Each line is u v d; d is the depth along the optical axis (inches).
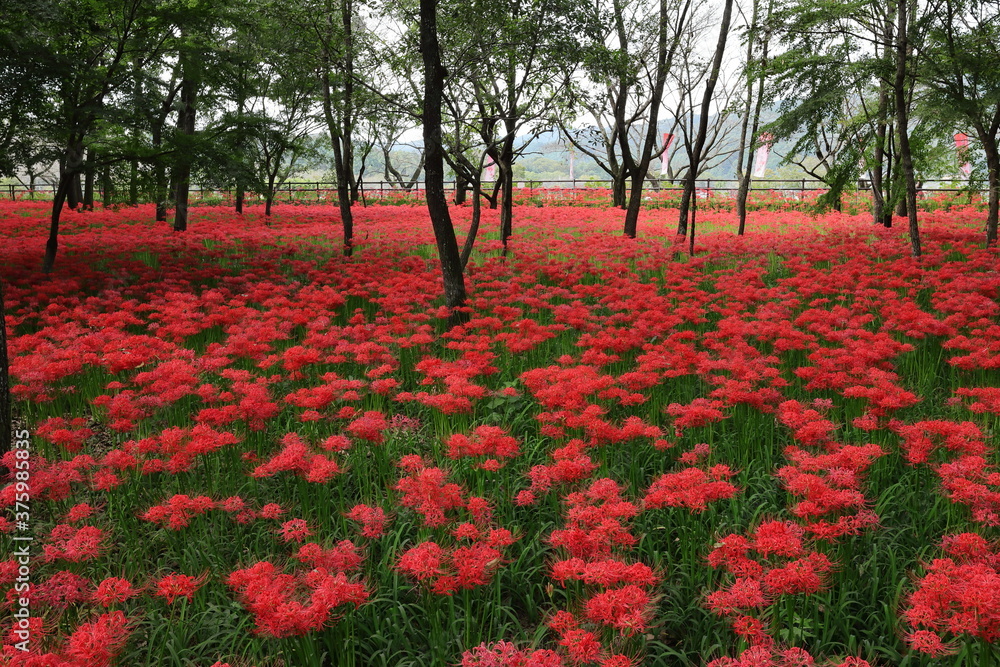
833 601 164.6
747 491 217.8
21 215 1091.9
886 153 879.1
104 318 352.8
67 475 188.9
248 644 157.2
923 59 647.1
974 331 297.1
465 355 293.4
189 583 143.5
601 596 128.6
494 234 933.2
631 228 888.3
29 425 261.3
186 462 196.2
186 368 269.0
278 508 180.1
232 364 326.0
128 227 973.8
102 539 174.4
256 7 538.0
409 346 312.5
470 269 600.4
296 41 501.4
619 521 167.6
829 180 775.7
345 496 219.5
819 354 273.6
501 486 210.7
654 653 158.6
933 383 300.7
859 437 233.6
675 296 458.3
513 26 474.6
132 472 209.5
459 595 168.4
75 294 493.4
